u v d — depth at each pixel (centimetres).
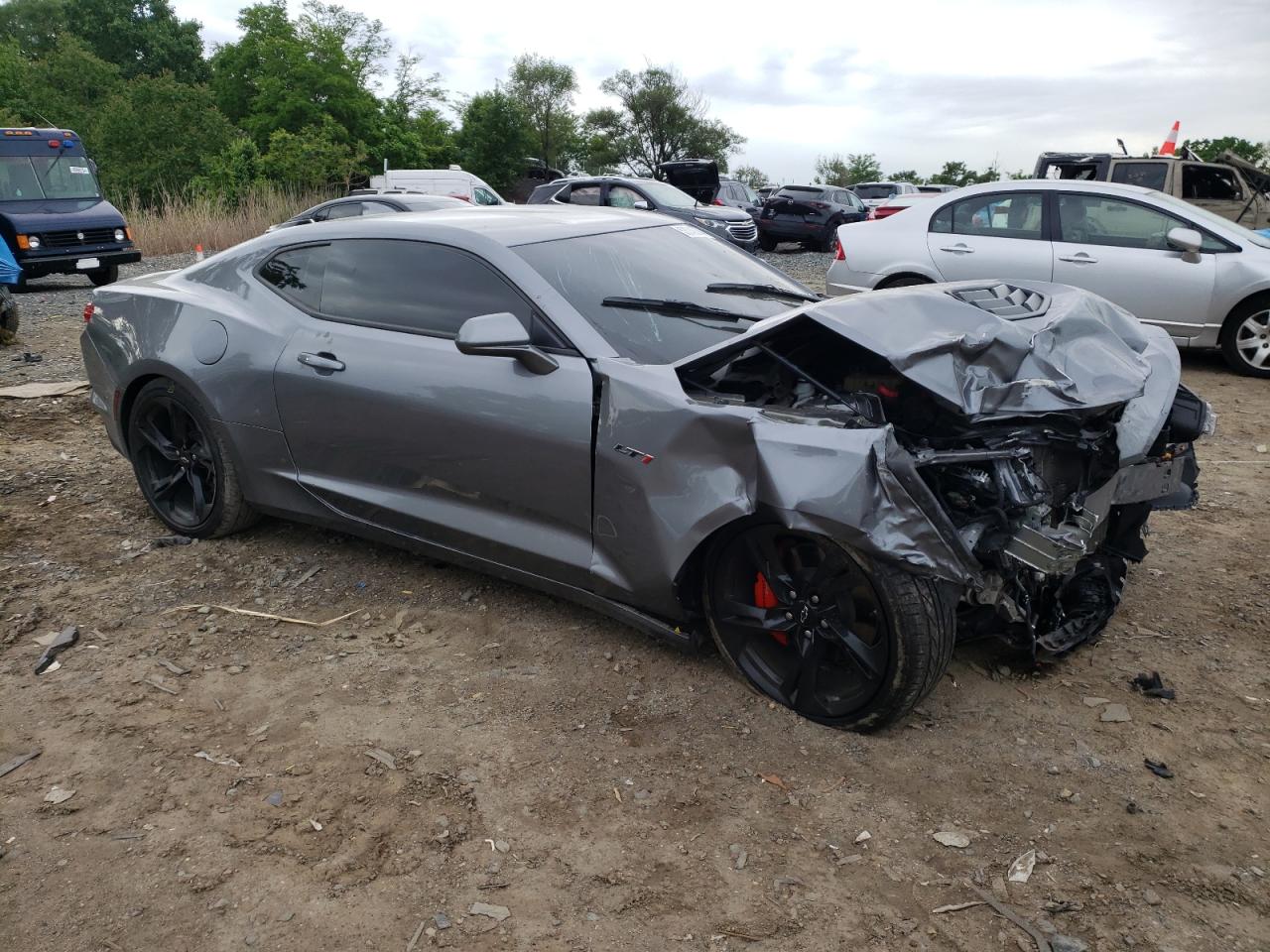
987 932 213
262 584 385
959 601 289
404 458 349
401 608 365
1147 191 801
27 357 827
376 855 235
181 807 253
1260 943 209
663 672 318
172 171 3166
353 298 369
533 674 317
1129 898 222
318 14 3778
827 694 288
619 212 415
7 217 1429
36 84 4275
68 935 211
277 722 291
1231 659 332
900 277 858
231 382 387
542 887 225
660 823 247
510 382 318
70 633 339
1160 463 331
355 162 2941
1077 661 331
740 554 293
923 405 297
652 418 286
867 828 246
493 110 4309
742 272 392
